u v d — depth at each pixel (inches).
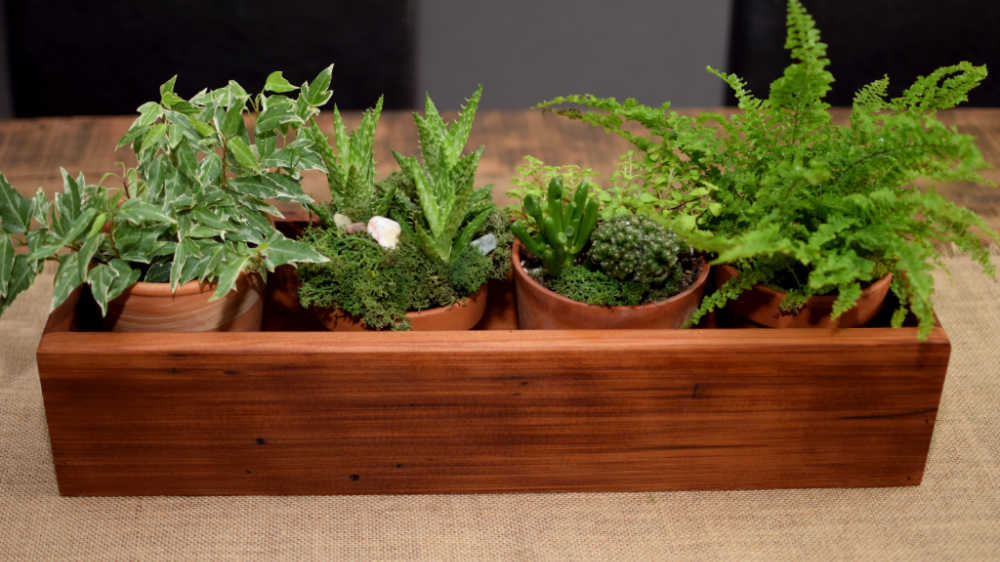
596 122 40.3
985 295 45.8
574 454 39.2
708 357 37.6
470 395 38.0
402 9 73.7
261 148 39.8
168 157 39.4
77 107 62.6
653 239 37.9
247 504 39.6
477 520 39.3
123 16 71.1
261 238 39.9
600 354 37.4
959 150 35.6
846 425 38.9
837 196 37.9
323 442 38.8
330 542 38.8
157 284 38.4
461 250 39.8
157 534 38.9
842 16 70.9
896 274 38.5
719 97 64.8
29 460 40.6
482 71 67.2
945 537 39.0
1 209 38.2
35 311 44.9
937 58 66.8
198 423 38.4
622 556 38.6
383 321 39.0
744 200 38.9
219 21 71.2
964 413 42.1
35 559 38.3
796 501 39.9
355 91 64.7
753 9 73.4
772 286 38.9
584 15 74.0
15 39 68.4
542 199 40.9
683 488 40.0
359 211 40.1
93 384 37.6
